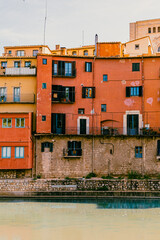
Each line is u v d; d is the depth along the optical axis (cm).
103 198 3356
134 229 2478
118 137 3719
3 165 3588
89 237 2312
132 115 3953
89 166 3691
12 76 4031
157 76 3972
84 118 3969
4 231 2436
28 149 3616
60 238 2289
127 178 3600
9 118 3662
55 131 3878
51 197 3359
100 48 4344
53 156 3684
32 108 3938
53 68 3953
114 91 4003
